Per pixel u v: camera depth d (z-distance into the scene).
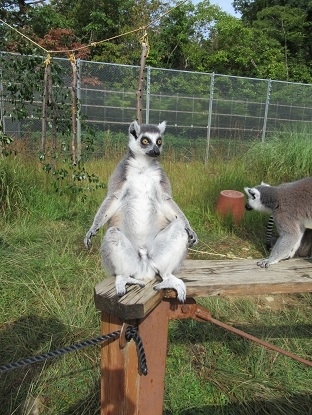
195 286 2.79
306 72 24.81
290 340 4.29
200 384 3.69
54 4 22.52
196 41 26.00
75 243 6.16
